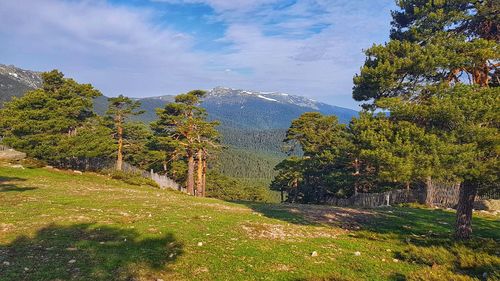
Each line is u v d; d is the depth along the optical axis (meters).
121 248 12.97
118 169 53.94
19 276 9.89
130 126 58.88
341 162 50.72
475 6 17.86
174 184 63.41
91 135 50.31
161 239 14.48
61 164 49.00
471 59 15.45
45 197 23.62
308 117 56.28
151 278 10.44
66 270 10.55
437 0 18.39
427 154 13.60
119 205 22.72
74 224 16.12
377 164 14.88
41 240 13.36
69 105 49.81
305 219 22.11
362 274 11.84
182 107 51.16
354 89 21.08
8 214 17.33
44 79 50.44
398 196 35.44
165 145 55.78
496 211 26.41
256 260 12.73
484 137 12.91
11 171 37.12
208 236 15.56
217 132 54.06
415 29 18.69
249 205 30.03
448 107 13.35
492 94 13.70
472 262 12.60
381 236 17.62
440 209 28.92
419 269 12.40
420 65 16.30
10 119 46.19
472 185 15.52
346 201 46.00
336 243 15.97
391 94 18.94
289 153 60.53
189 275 10.90
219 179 96.62
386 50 18.22
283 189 67.75
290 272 11.70
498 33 18.22
